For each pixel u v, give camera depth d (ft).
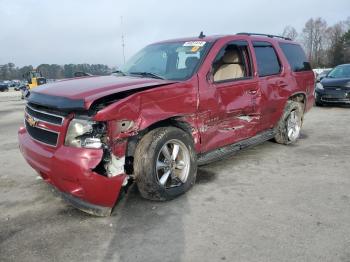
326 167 16.65
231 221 11.33
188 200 13.01
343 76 39.83
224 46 15.52
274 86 18.13
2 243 10.28
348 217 11.47
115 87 11.88
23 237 10.61
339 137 23.15
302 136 23.52
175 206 12.51
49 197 13.57
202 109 13.82
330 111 35.91
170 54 15.84
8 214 12.16
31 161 12.07
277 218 11.47
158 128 12.66
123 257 9.49
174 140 12.88
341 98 37.01
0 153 20.62
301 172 15.98
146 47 18.31
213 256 9.42
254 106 16.63
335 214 11.69
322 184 14.46
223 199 13.05
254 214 11.80
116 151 11.15
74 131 10.78
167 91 12.46
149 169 12.07
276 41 19.71
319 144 21.16
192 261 9.22
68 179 10.78
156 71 15.35
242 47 16.79
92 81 13.46
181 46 16.02
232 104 15.20
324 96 38.09
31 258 9.52
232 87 15.19
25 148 12.40
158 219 11.57
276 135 20.36
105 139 10.90
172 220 11.48
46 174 11.48
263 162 17.53
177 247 9.89
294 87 20.01
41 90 12.59
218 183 14.67
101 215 11.62
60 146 11.03
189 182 13.53
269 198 13.09
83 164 10.46
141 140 12.26
